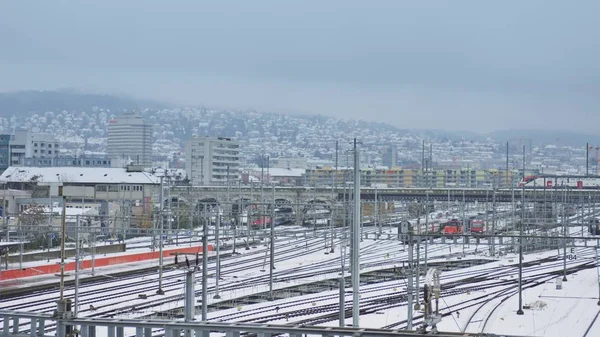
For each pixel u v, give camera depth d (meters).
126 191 161.75
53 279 84.06
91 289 79.50
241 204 119.81
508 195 163.25
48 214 114.25
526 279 93.38
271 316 66.69
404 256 115.06
